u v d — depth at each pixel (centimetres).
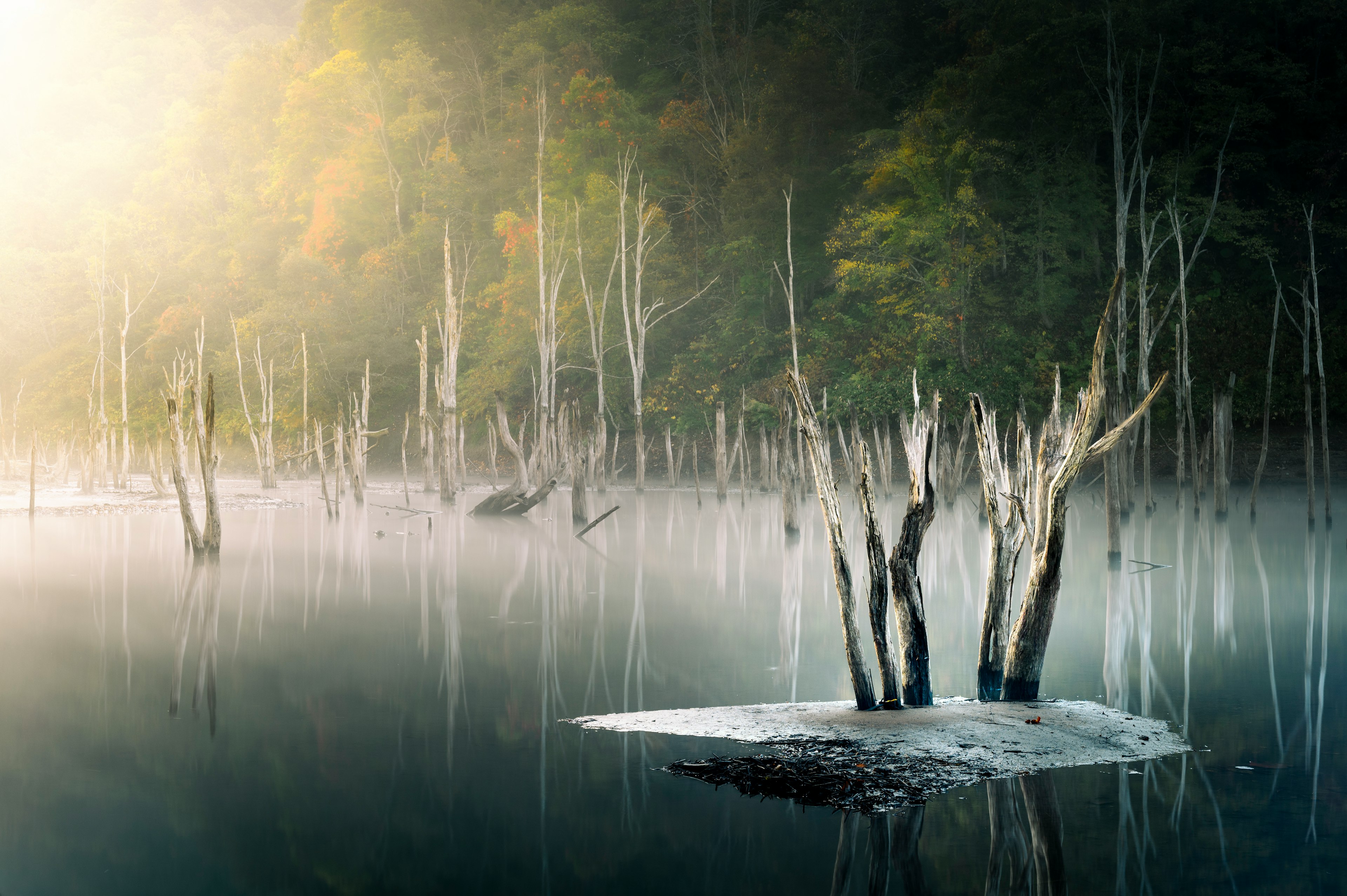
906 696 1070
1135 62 4656
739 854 742
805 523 3562
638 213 5419
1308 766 921
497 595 2080
